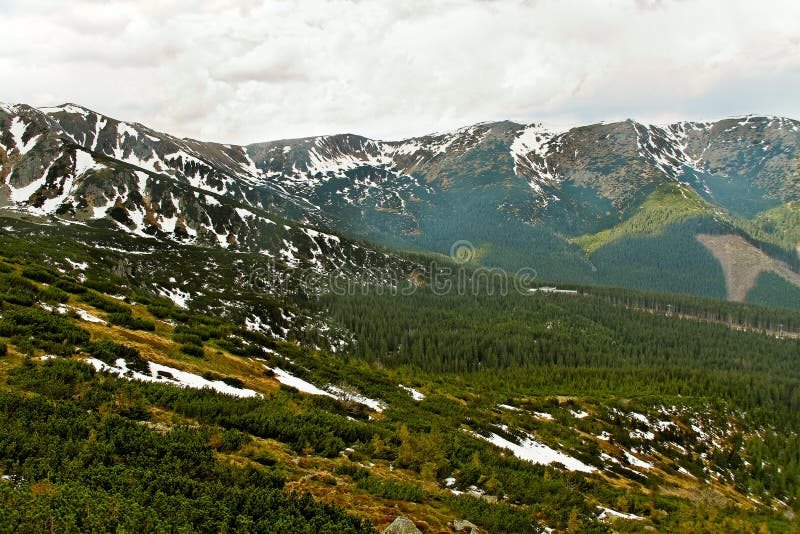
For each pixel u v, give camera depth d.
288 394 41.78
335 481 23.97
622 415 110.81
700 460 100.81
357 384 59.81
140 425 23.88
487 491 30.91
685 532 37.50
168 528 14.41
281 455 26.38
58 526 13.09
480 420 65.31
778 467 106.06
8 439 18.16
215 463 21.67
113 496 15.52
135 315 52.00
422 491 25.27
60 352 32.69
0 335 33.16
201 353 44.97
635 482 64.75
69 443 19.11
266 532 16.36
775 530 50.09
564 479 43.31
